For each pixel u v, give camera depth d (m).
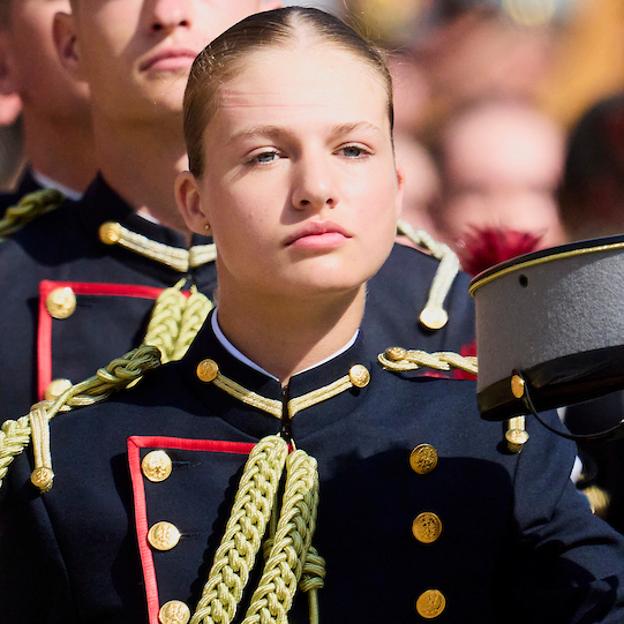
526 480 8.10
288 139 7.77
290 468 7.88
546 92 17.61
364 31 9.60
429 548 7.94
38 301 10.31
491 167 16.31
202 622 7.61
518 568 8.10
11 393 10.00
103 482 7.98
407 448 8.10
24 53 11.30
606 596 7.79
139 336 10.11
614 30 18.08
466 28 17.53
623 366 7.32
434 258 10.09
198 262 10.29
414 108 16.91
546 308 7.45
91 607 7.86
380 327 9.57
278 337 8.03
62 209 10.91
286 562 7.66
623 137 13.86
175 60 9.80
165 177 10.23
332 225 7.68
